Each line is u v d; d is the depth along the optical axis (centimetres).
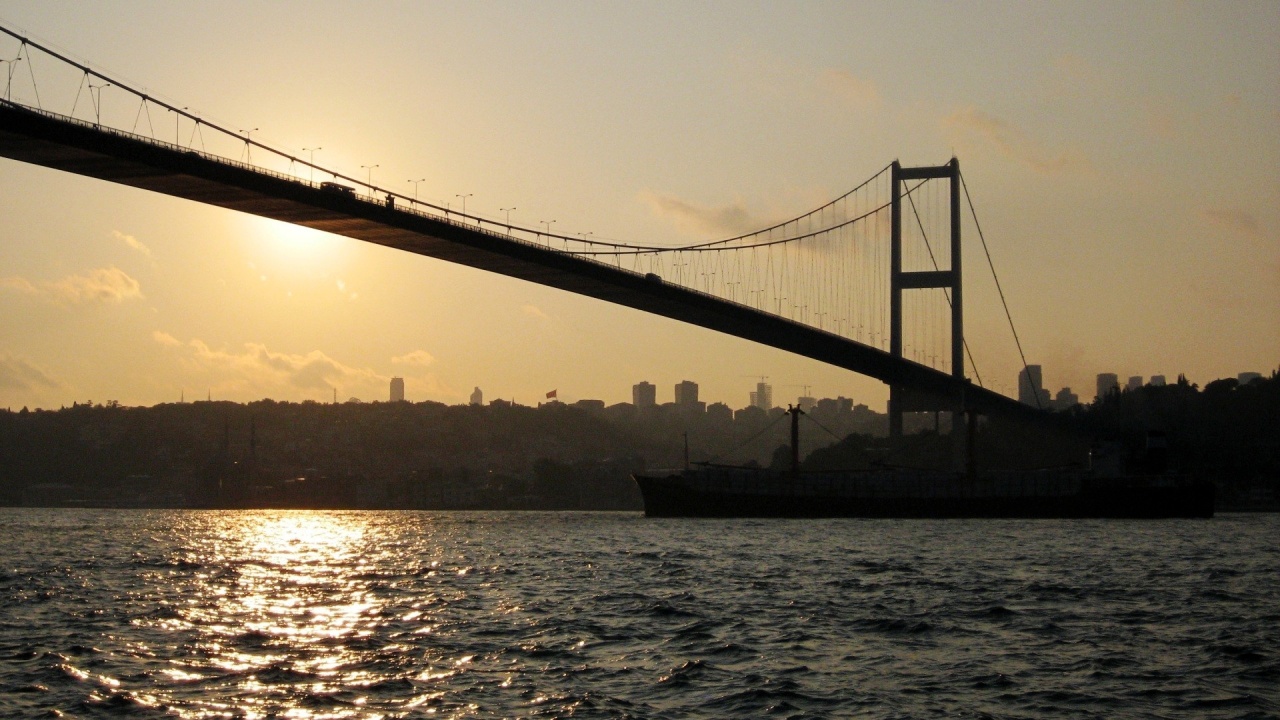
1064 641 4462
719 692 3578
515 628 4709
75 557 9006
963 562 7825
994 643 4412
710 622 4853
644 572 7100
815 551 8906
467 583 6538
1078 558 8231
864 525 13550
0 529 14512
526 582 6544
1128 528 12838
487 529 13700
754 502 15962
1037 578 6700
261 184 11312
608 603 5497
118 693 3541
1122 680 3775
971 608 5338
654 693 3562
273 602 5653
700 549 9238
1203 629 4753
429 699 3475
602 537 11262
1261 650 4256
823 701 3481
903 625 4778
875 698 3522
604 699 3478
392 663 3969
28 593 6094
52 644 4359
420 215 12812
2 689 3603
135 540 11806
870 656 4138
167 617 5094
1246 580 6669
